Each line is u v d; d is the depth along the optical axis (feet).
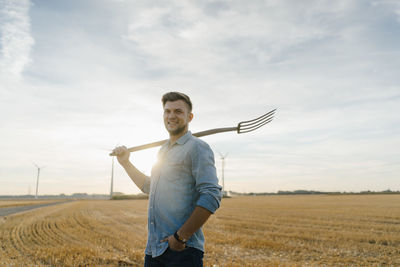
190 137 7.54
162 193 7.32
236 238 34.22
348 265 23.53
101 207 108.88
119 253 25.91
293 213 71.41
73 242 31.76
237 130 8.98
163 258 7.04
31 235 37.01
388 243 32.17
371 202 124.06
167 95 7.84
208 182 6.79
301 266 22.62
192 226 6.46
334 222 51.42
